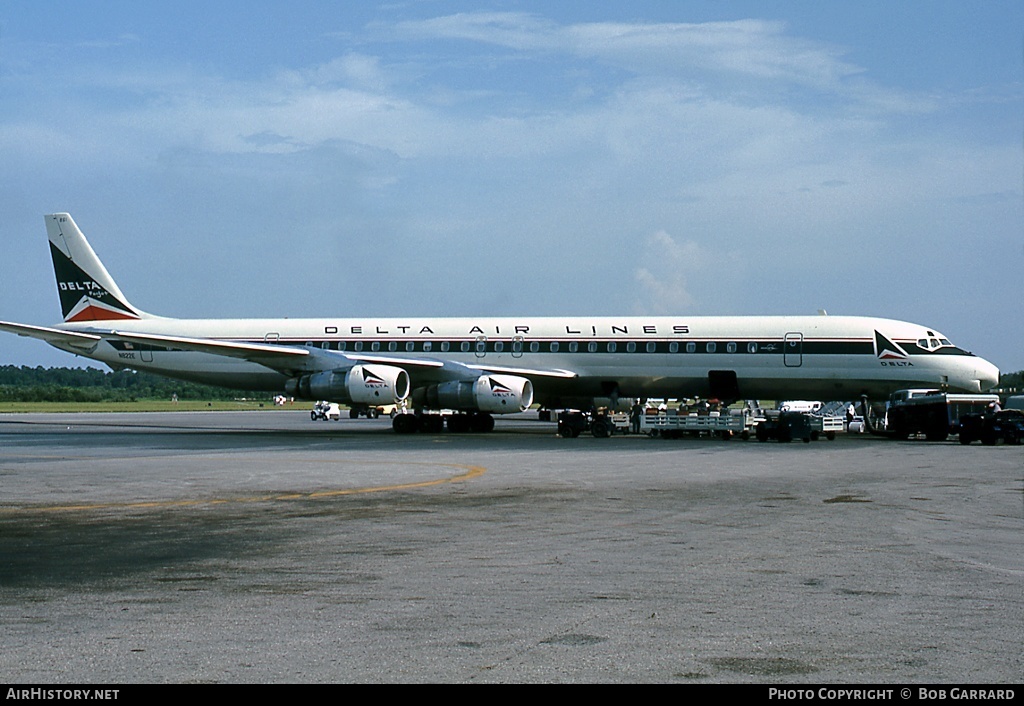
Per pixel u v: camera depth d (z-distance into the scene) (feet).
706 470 89.56
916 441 144.87
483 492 70.69
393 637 29.86
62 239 181.16
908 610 33.47
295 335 170.40
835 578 39.04
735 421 147.13
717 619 32.17
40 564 42.29
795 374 147.54
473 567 41.47
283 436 159.43
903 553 44.91
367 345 166.61
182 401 594.24
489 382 148.77
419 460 103.09
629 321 156.35
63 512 59.67
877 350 144.66
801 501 65.10
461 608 33.76
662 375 153.17
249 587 37.37
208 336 173.58
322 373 152.76
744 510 60.39
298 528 52.95
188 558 43.75
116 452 119.03
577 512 59.52
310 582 38.32
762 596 35.68
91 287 180.34
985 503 64.08
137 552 45.37
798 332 147.84
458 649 28.55
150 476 84.33
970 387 143.64
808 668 26.73
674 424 150.00
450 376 156.25
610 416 164.04
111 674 26.09
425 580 38.68
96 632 30.48
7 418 273.13
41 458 108.27
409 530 52.16
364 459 104.88
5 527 53.26
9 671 26.40
